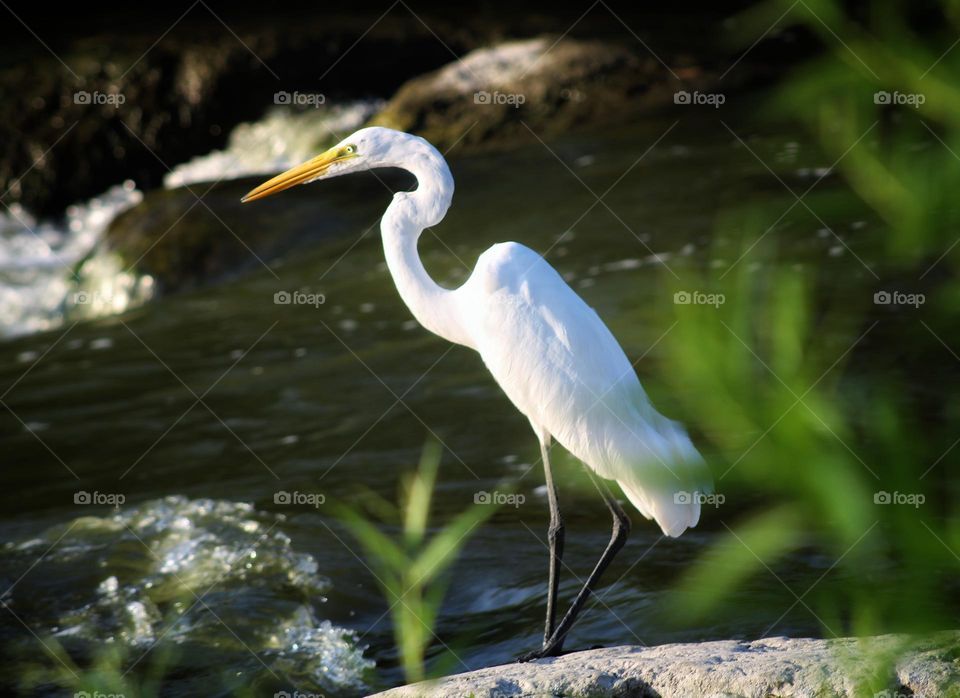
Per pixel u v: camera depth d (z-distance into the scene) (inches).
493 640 276.8
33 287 758.5
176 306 641.0
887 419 77.8
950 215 76.1
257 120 986.7
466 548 331.6
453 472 398.3
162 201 751.1
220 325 597.3
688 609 79.8
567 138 845.2
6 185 928.9
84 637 288.8
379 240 699.4
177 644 284.0
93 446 458.6
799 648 207.2
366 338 553.6
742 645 216.4
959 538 71.8
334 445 434.6
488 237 658.8
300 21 1087.6
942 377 364.2
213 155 976.9
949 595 198.5
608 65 904.3
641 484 233.5
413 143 265.7
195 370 537.6
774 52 910.4
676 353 72.1
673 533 239.8
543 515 355.3
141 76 970.1
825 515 70.8
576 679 201.0
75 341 607.2
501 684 203.2
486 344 258.2
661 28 1036.5
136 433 468.8
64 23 1141.1
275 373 521.3
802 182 617.0
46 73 971.3
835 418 72.8
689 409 72.7
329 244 703.7
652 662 203.3
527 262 258.4
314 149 932.0
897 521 73.7
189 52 984.3
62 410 504.7
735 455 71.7
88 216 925.8
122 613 300.7
